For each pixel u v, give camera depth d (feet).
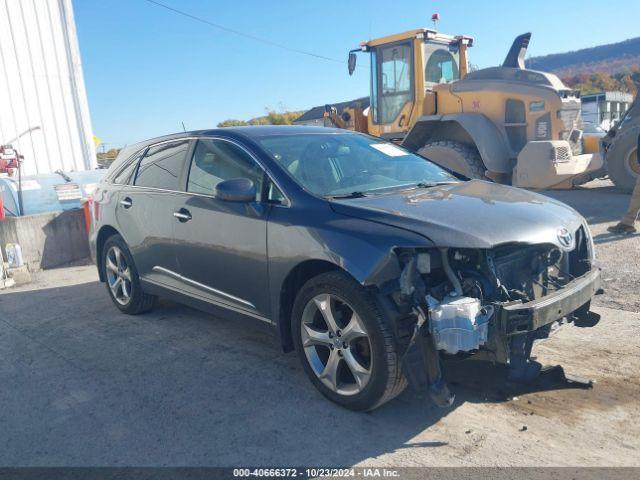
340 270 10.80
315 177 12.70
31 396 12.55
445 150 31.78
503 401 11.16
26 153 37.76
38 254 26.43
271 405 11.46
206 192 13.96
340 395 10.98
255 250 12.24
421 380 9.66
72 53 40.37
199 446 10.15
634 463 9.04
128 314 17.97
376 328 9.96
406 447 9.75
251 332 15.85
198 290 14.37
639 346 13.28
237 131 14.26
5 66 36.40
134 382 12.94
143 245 16.10
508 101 30.45
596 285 11.54
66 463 9.86
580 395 11.23
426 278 10.20
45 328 17.24
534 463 9.14
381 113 36.70
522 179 28.68
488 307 9.55
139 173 16.89
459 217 10.48
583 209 31.17
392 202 11.39
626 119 36.09
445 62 36.17
